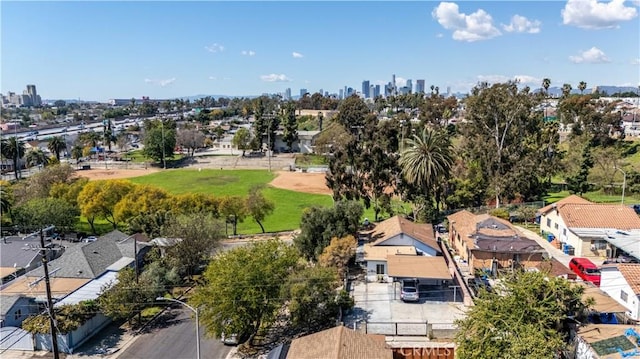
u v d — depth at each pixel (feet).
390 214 220.23
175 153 516.73
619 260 147.74
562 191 278.26
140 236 184.75
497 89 263.70
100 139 570.05
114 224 226.58
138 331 126.93
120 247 172.45
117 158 487.61
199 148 529.86
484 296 91.35
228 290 110.32
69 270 149.89
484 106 267.18
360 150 227.20
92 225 225.76
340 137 410.31
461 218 184.65
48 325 114.73
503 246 145.18
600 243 159.33
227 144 533.55
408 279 130.82
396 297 130.72
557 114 465.06
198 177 380.58
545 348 78.02
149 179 376.27
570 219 169.58
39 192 245.86
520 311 85.15
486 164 244.83
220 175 388.16
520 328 82.64
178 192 321.11
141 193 216.54
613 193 267.59
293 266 122.11
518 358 78.38
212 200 212.43
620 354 82.28
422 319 116.26
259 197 215.31
